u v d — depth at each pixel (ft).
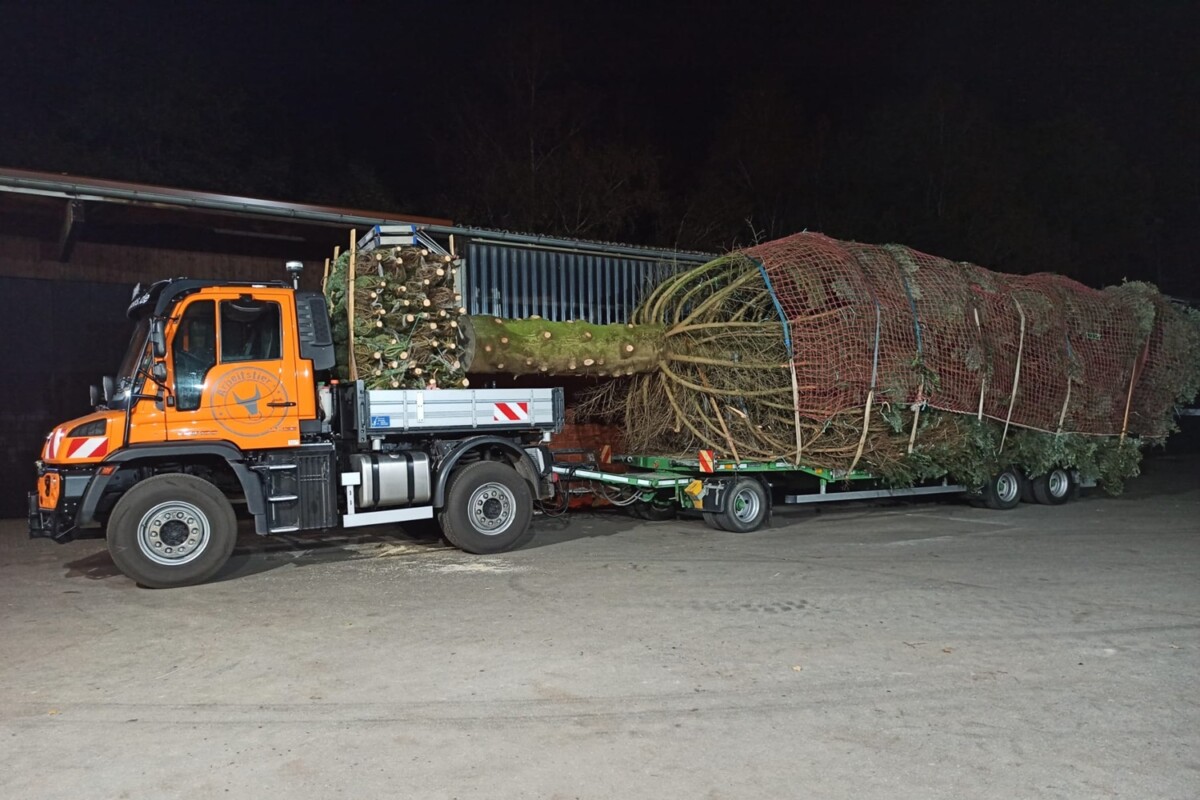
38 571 31.14
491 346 36.22
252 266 48.52
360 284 31.99
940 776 14.15
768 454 38.06
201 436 28.27
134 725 16.44
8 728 16.39
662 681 18.45
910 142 91.50
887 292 37.76
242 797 13.60
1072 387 43.14
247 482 28.76
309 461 29.96
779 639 21.36
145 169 62.95
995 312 40.75
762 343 37.24
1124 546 33.96
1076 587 26.84
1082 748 15.20
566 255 46.26
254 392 28.94
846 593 26.04
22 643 21.90
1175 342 47.01
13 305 43.50
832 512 44.65
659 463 39.32
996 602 24.97
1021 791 13.66
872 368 36.55
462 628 22.49
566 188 76.38
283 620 23.58
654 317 40.70
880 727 16.07
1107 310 45.06
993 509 45.16
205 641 21.76
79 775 14.39
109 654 20.85
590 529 39.01
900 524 40.19
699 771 14.33
